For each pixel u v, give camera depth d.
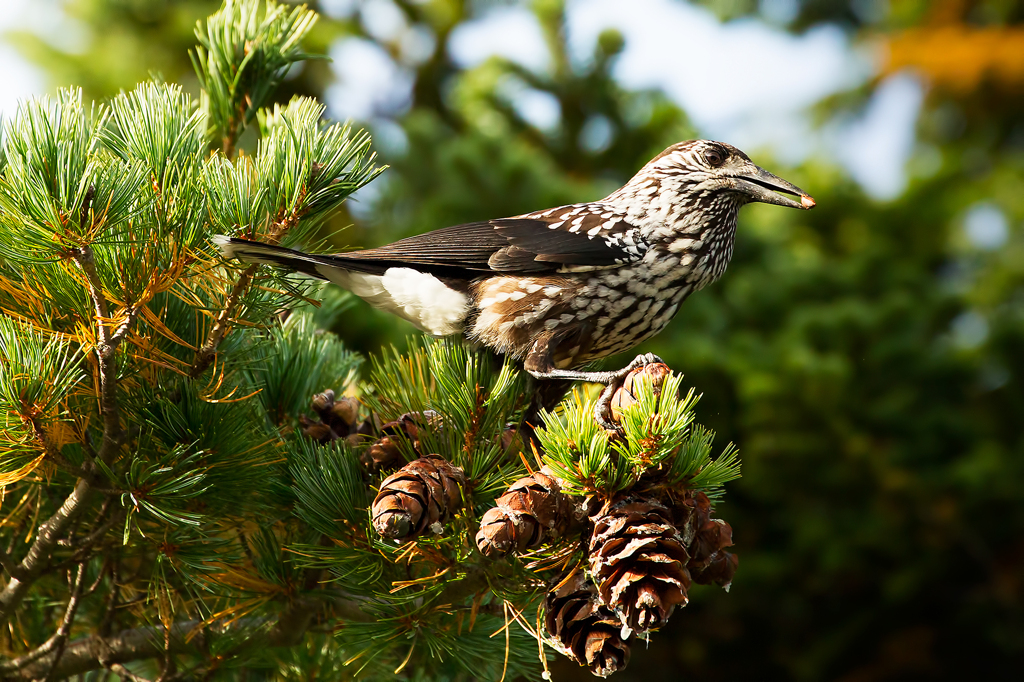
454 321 4.56
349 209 10.72
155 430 3.46
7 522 3.93
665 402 2.98
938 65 15.45
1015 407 10.50
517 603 3.60
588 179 12.56
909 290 10.84
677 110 12.53
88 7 11.39
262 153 3.42
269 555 3.77
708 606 9.68
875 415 9.82
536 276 4.54
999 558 9.76
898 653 9.84
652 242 4.74
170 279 3.19
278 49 4.59
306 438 3.89
